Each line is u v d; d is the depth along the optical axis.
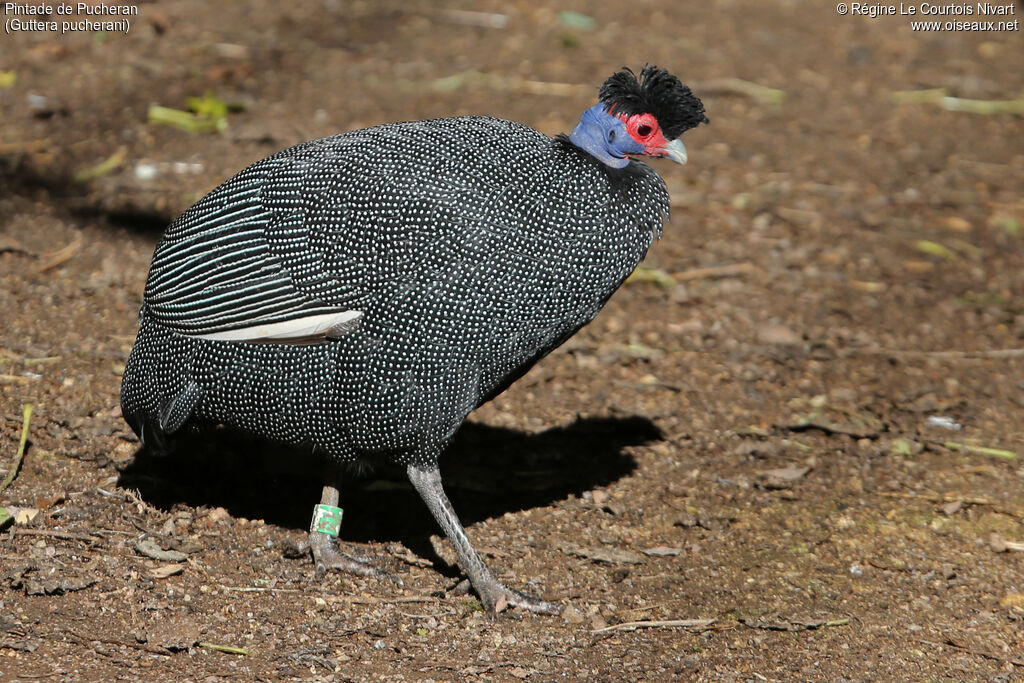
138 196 9.95
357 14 14.45
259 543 6.30
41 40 12.55
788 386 8.30
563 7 15.15
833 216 10.84
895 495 7.08
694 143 12.05
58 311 8.27
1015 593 6.18
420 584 6.10
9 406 7.16
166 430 5.89
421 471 5.85
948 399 8.20
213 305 5.60
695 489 7.08
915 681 5.44
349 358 5.55
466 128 5.86
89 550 6.01
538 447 7.46
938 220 10.88
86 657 5.17
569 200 5.70
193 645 5.36
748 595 6.11
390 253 5.46
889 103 13.33
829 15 16.00
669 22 15.05
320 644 5.46
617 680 5.34
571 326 5.86
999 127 12.95
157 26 13.23
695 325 8.98
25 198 9.71
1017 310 9.44
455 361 5.58
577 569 6.28
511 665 5.42
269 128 11.01
